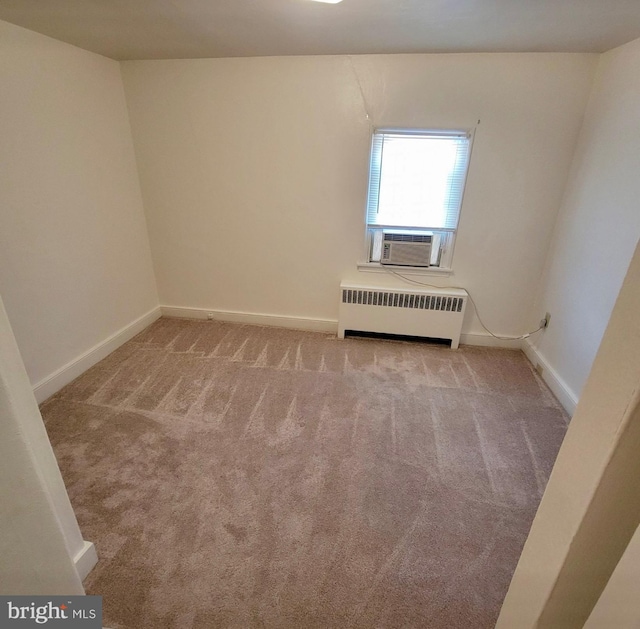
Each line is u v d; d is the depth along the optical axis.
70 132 2.28
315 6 1.51
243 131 2.68
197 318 3.40
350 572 1.32
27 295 2.09
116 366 2.61
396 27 1.78
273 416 2.12
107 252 2.70
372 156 2.60
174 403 2.22
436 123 2.45
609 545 0.61
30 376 2.15
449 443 1.95
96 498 1.59
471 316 2.95
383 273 2.95
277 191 2.82
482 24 1.71
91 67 2.39
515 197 2.55
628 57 1.89
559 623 0.71
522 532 1.48
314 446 1.90
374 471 1.76
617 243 1.90
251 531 1.46
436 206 2.68
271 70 2.47
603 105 2.09
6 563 0.75
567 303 2.35
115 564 1.34
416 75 2.35
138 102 2.71
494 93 2.32
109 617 1.18
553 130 2.35
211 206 2.96
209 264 3.17
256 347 2.91
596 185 2.12
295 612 1.20
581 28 1.71
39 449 1.07
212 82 2.57
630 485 0.55
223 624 1.17
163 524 1.48
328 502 1.59
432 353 2.88
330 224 2.86
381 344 3.00
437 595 1.26
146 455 1.82
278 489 1.65
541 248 2.65
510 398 2.33
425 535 1.46
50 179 2.17
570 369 2.26
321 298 3.13
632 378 0.49
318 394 2.33
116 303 2.84
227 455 1.83
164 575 1.30
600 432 0.55
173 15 1.66
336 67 2.40
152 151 2.85
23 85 1.96
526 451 1.90
